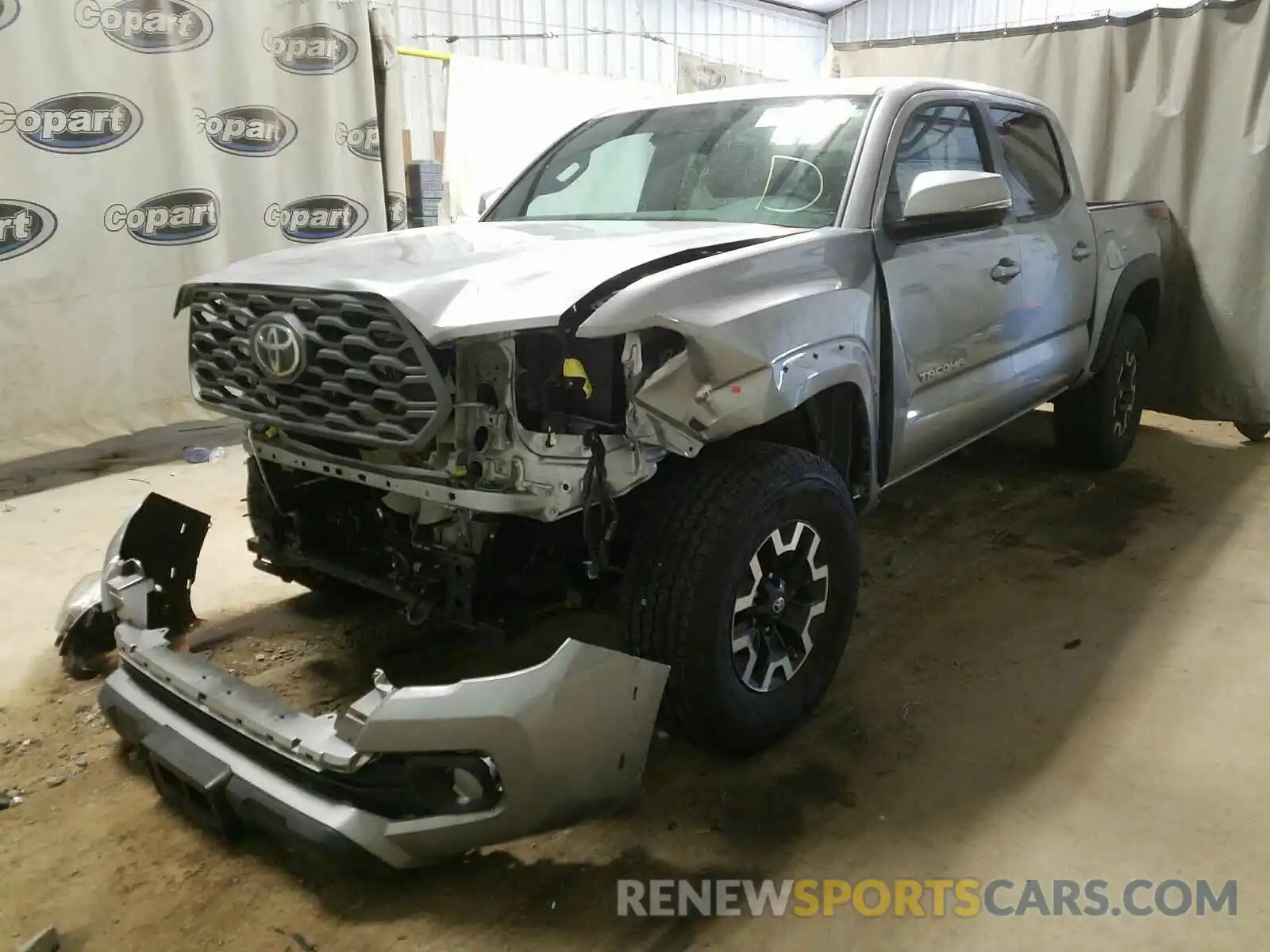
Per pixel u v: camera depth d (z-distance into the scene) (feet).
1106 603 11.74
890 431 9.77
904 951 6.49
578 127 12.73
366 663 10.05
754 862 7.31
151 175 17.94
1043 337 13.15
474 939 6.55
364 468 7.57
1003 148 12.44
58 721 9.18
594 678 6.42
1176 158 18.49
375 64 21.17
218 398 8.50
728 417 7.25
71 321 17.30
